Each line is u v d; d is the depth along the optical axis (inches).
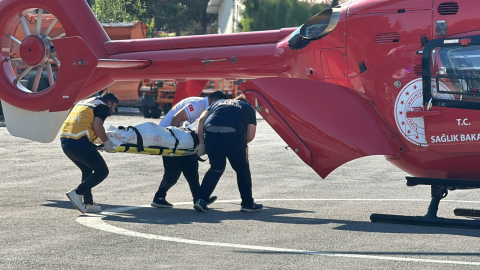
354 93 559.2
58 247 412.2
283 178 834.8
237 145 574.2
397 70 533.0
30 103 718.5
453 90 504.1
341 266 362.6
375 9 546.9
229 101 589.6
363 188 748.6
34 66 745.0
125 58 713.6
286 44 619.5
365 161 1035.3
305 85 567.5
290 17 2568.9
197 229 482.9
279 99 572.7
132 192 708.0
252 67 648.4
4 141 1302.9
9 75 745.6
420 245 423.5
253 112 587.8
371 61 547.2
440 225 494.6
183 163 619.5
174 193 703.1
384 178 837.8
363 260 377.4
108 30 2271.2
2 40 749.9
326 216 553.3
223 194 699.4
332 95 559.2
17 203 617.0
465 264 366.3
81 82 671.1
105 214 557.6
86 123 571.5
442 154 518.6
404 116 530.3
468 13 505.7
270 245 422.9
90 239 439.5
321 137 557.0
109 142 566.9
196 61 677.3
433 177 542.6
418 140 525.7
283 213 570.9
